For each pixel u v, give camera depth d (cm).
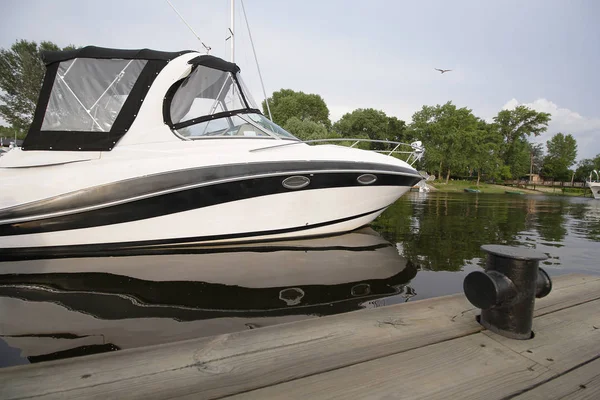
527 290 151
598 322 175
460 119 3816
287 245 393
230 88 415
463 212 888
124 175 336
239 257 342
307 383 118
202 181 346
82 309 216
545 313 185
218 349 138
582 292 218
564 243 502
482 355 140
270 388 115
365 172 410
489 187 3816
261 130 418
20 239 329
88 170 338
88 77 364
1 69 3066
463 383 121
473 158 3725
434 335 154
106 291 248
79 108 357
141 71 368
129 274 285
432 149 3716
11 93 3134
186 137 373
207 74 398
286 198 383
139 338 178
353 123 4103
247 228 380
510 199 1805
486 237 511
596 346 150
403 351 141
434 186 3441
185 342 142
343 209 423
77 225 335
